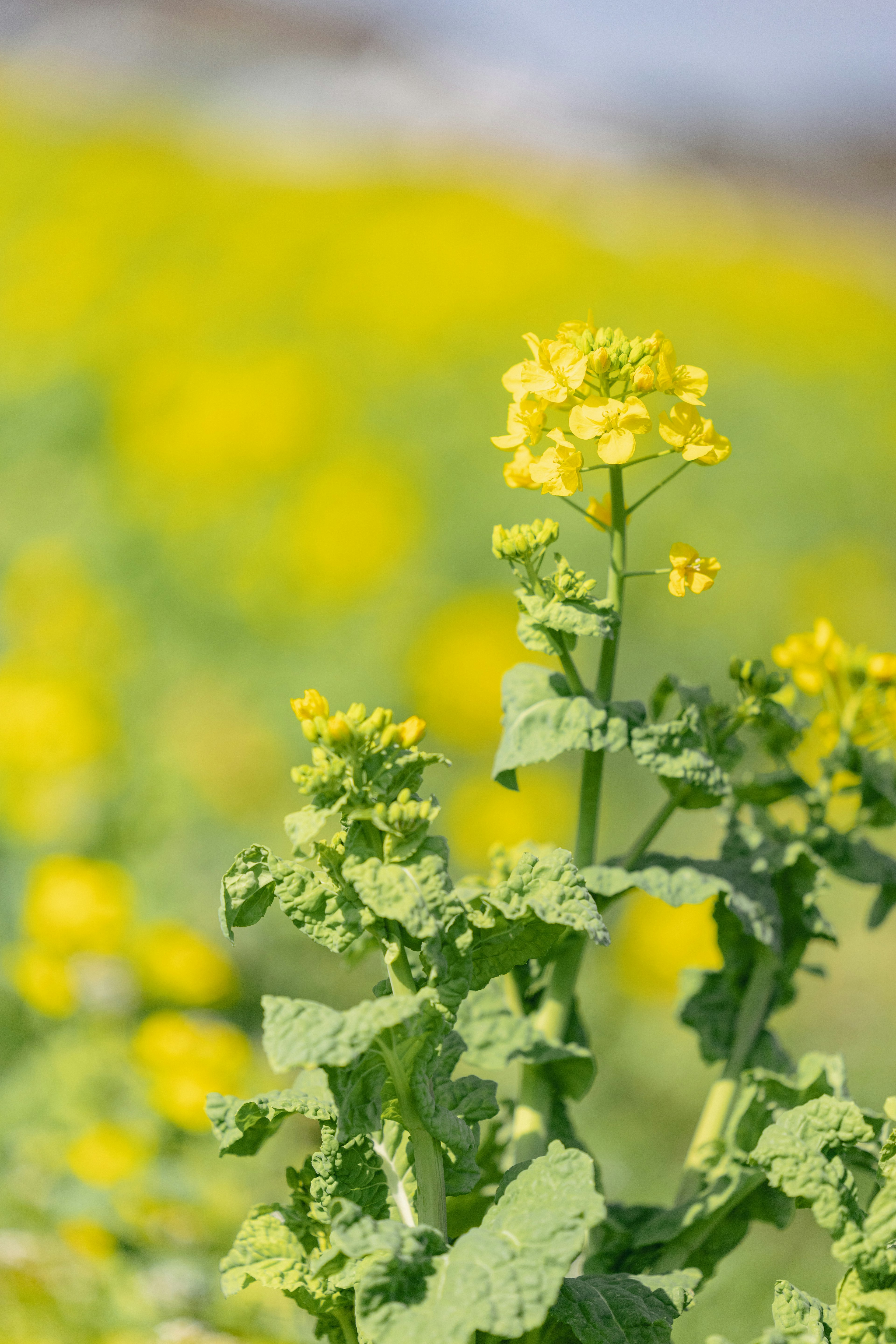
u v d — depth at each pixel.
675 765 1.57
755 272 14.12
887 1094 3.95
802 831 1.89
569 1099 1.74
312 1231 1.44
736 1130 1.72
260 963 4.15
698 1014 1.88
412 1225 1.37
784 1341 1.21
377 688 6.14
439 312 11.25
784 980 1.87
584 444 8.63
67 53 28.62
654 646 6.71
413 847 1.29
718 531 7.98
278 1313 2.42
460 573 7.30
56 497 8.05
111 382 9.55
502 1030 1.68
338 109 27.58
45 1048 3.38
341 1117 1.29
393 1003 1.20
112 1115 3.08
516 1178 1.30
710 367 11.31
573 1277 1.46
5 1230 2.68
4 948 3.90
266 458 8.17
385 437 9.05
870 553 8.23
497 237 12.32
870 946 4.80
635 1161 3.64
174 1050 3.13
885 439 10.22
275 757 5.48
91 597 6.34
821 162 37.34
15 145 16.20
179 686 6.07
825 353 12.57
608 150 28.69
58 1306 2.40
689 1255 1.67
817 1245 3.23
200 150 16.91
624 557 1.57
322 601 7.01
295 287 11.37
